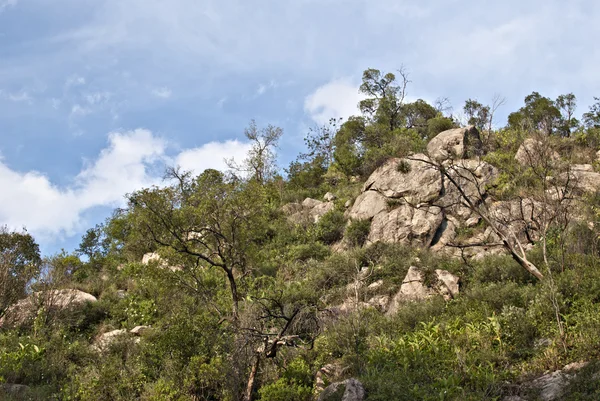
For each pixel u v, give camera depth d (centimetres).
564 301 1366
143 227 1503
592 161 2512
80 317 2050
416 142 3122
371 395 1118
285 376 1402
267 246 2656
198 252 1525
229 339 1403
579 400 973
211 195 1506
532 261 1730
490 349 1283
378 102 4209
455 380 1151
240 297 1691
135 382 1394
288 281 2266
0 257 2112
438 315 1589
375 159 3156
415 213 2394
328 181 3734
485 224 2228
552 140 2694
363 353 1421
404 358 1311
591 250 1716
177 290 1568
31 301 2033
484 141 2938
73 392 1422
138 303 2053
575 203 2017
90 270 2839
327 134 4406
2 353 1633
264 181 3641
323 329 1636
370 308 1767
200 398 1348
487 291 1598
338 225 2728
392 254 2184
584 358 1113
